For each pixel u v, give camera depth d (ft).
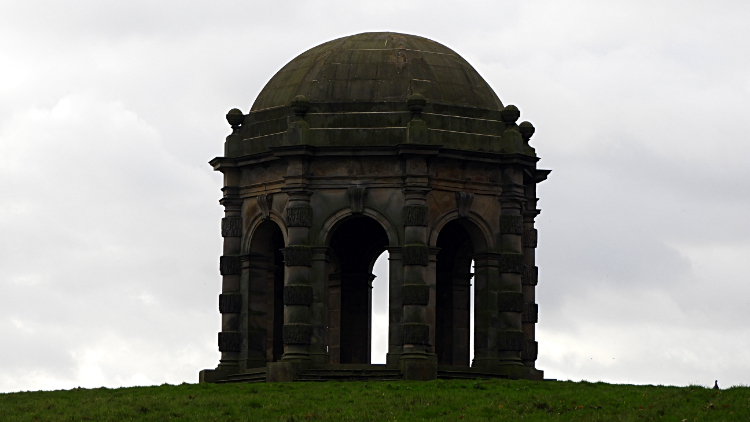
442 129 350.43
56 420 293.23
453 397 305.73
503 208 355.77
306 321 345.31
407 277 342.03
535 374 353.10
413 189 343.46
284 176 349.41
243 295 360.69
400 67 355.56
